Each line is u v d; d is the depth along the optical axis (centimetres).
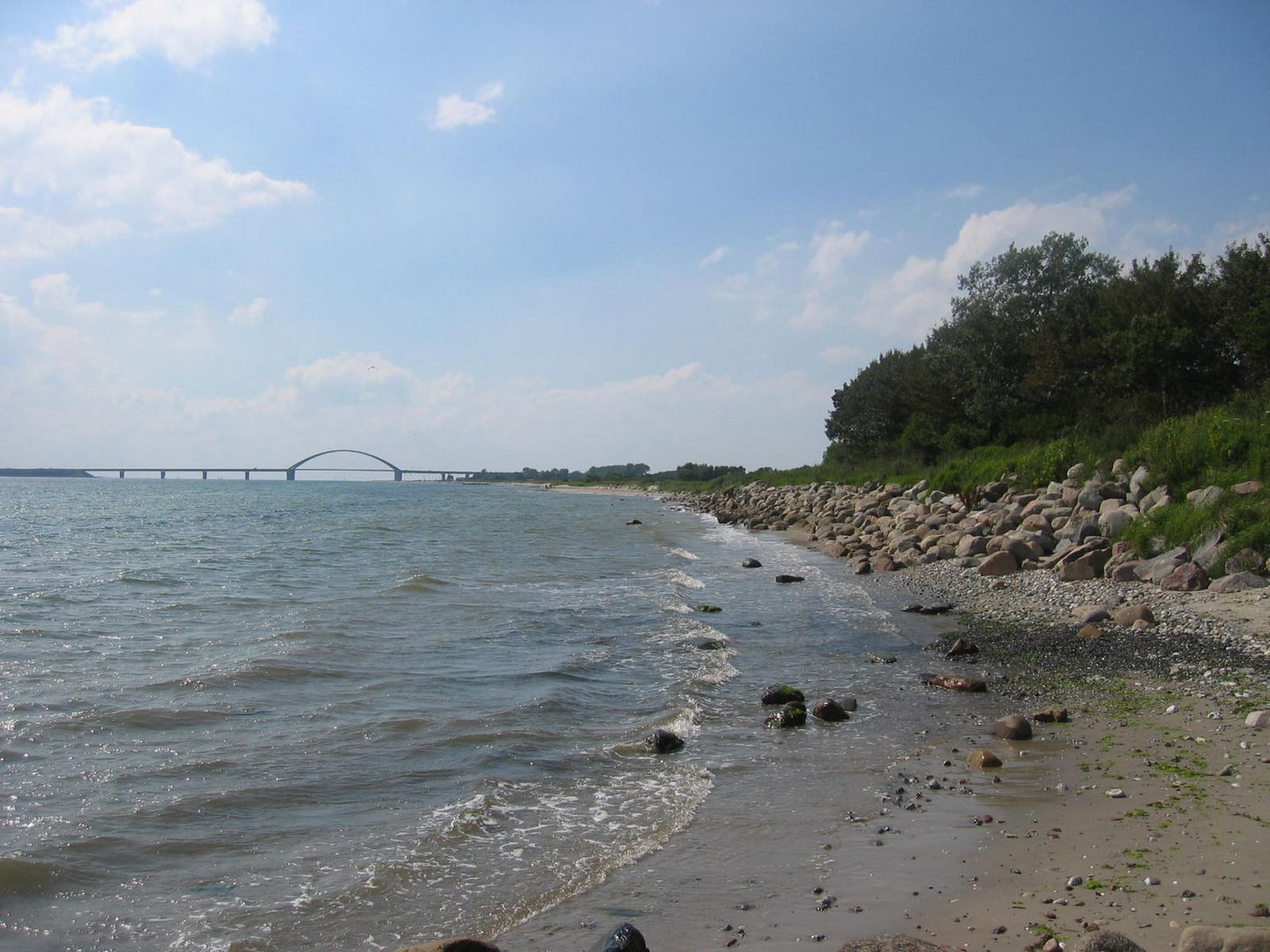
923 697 1225
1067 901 594
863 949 500
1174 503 2112
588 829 771
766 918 597
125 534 4481
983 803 808
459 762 938
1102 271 4381
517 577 2611
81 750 959
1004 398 4225
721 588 2350
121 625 1741
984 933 555
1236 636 1380
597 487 16338
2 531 4728
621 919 602
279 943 573
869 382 6338
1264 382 2806
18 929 589
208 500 9819
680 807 820
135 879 667
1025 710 1136
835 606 2017
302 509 7481
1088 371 3572
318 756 948
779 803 829
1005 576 2206
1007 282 4531
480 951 513
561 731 1059
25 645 1530
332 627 1695
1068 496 2617
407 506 8412
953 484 3653
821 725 1094
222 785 862
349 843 736
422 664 1400
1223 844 671
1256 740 929
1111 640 1465
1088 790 822
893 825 764
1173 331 3106
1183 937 491
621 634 1692
